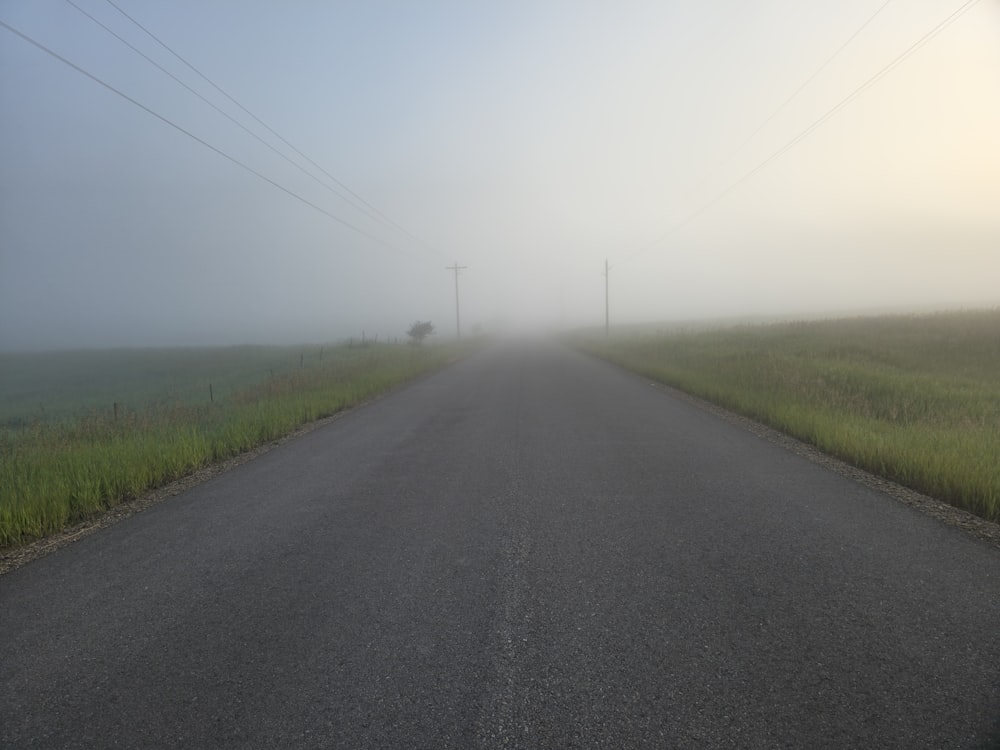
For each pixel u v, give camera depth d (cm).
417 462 767
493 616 345
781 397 1114
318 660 305
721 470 671
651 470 677
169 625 350
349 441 944
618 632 321
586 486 619
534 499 579
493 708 260
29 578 436
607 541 459
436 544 469
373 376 1870
